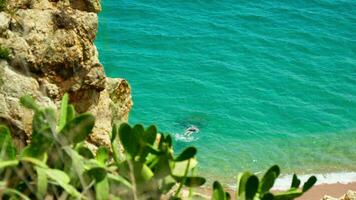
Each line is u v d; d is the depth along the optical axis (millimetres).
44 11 11711
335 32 81438
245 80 68875
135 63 69562
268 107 64312
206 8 81812
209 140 55938
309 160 53500
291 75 71188
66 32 11688
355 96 68312
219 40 76438
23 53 11008
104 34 74062
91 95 12469
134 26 76188
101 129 12531
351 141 58562
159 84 66062
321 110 65375
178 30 76875
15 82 10500
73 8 12586
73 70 11781
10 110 10062
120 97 14609
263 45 76625
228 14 81688
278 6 84750
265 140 57406
